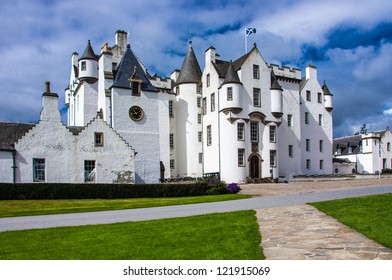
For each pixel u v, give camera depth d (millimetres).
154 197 30547
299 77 53812
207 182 33062
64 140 32188
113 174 33906
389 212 14391
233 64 48969
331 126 58125
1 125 32562
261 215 15727
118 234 12578
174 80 57500
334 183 41188
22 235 13281
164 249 10234
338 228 12070
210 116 48031
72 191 28734
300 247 9844
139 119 38594
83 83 42031
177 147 51344
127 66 39812
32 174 30672
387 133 68125
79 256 9883
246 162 44438
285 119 50938
